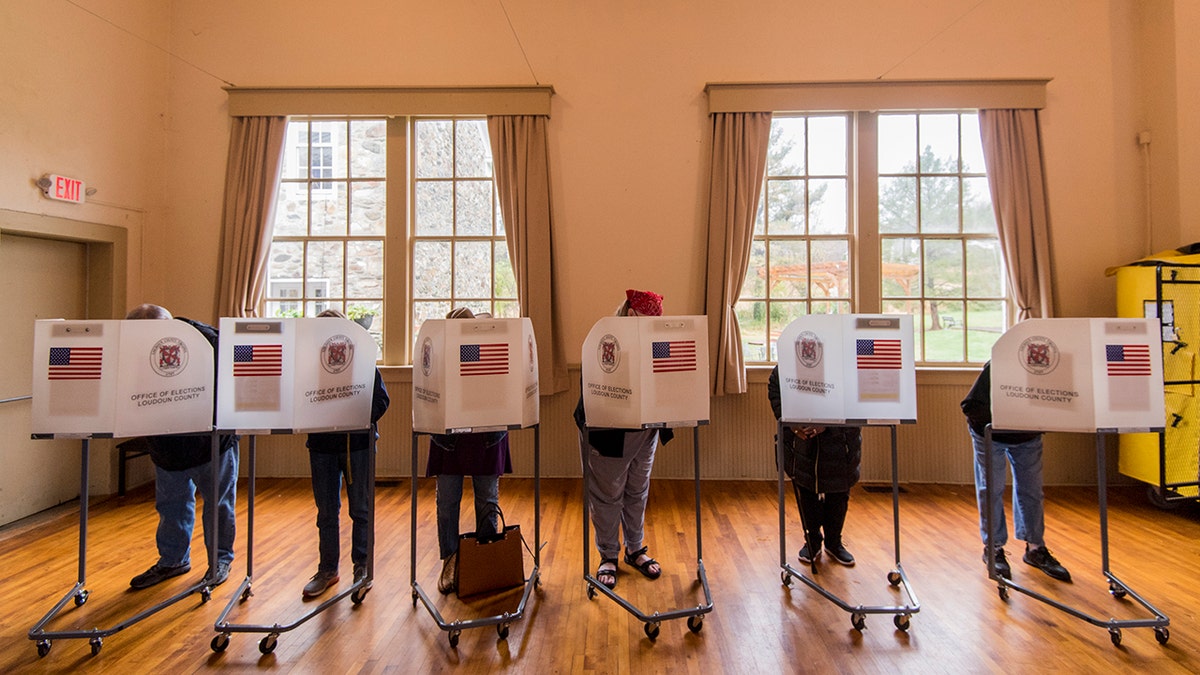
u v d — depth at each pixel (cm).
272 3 422
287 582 249
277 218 430
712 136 409
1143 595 234
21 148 325
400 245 422
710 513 342
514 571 243
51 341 207
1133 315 358
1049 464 400
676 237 415
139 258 401
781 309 421
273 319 213
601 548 255
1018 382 226
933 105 402
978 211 414
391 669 186
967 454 403
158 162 416
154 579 246
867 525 320
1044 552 255
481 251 428
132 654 195
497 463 240
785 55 413
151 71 409
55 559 275
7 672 184
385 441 421
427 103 413
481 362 211
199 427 218
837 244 419
